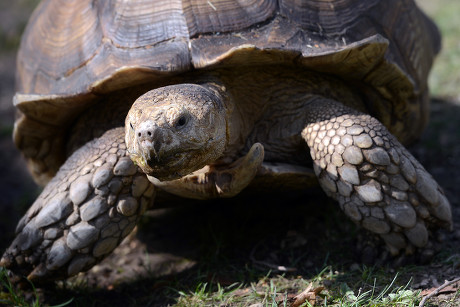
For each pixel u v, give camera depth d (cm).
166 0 436
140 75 407
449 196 547
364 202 399
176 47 413
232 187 393
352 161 395
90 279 494
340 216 505
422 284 385
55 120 479
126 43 430
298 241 484
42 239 416
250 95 440
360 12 461
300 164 453
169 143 323
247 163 383
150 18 434
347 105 470
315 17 438
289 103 444
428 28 611
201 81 414
